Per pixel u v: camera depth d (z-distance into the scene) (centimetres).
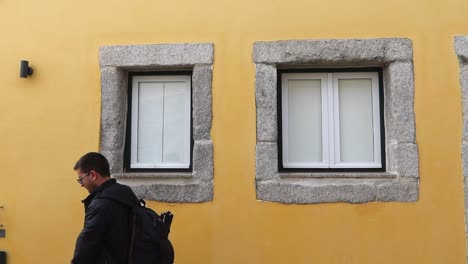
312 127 433
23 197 430
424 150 404
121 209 328
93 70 434
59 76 437
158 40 431
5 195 432
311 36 420
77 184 427
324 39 417
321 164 428
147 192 417
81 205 425
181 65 429
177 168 436
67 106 434
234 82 421
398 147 405
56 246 423
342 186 405
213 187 414
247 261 407
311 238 404
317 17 421
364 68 432
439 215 399
